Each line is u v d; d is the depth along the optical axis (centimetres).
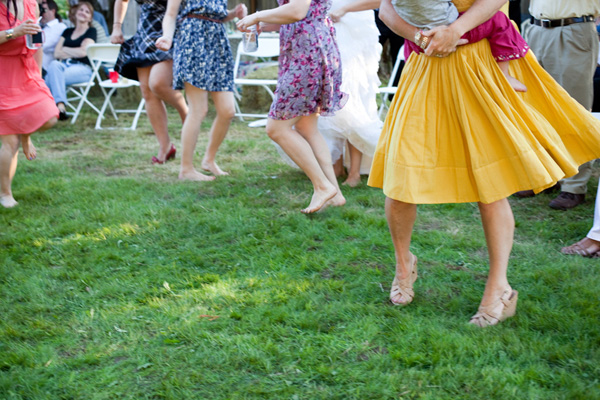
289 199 425
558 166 226
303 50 365
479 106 226
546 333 235
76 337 243
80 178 486
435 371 209
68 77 768
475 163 224
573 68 407
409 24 226
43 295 280
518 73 243
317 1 367
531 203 417
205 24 453
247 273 304
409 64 243
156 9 493
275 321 251
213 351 229
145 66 499
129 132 696
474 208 404
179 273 304
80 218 385
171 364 222
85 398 204
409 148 229
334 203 403
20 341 242
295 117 373
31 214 394
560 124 243
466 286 283
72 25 922
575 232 355
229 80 475
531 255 319
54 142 641
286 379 212
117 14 517
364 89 441
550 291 273
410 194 226
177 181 481
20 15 392
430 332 234
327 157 402
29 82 402
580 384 198
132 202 418
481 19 218
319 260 314
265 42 762
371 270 301
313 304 265
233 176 496
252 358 222
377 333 239
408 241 258
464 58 226
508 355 221
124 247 339
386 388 204
